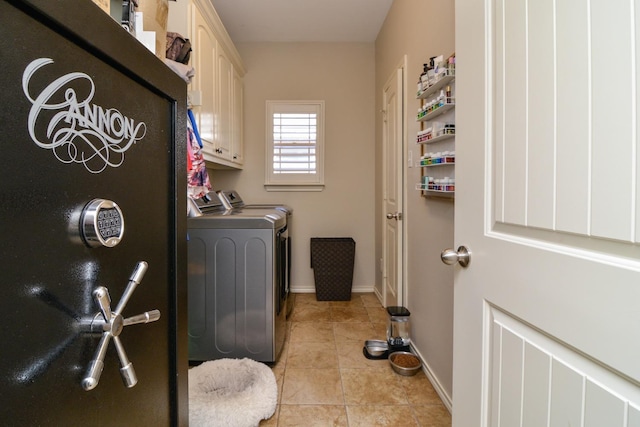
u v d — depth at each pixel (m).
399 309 2.19
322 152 3.41
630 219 0.48
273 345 1.91
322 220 3.47
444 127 1.50
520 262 0.70
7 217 0.36
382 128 3.05
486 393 0.83
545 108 0.63
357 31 3.16
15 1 0.36
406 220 2.30
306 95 3.40
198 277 1.88
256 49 3.36
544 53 0.63
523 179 0.69
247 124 3.38
